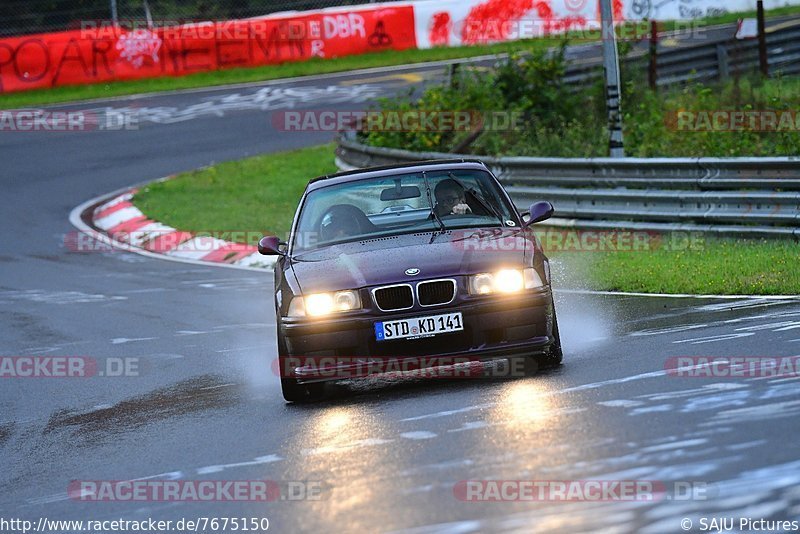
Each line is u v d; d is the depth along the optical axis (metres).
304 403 24.98
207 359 32.75
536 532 13.98
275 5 119.00
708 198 44.47
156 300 45.09
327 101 92.88
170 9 117.44
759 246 40.75
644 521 13.98
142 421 25.50
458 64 74.25
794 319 27.31
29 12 112.38
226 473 19.28
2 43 105.00
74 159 85.06
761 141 59.84
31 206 72.50
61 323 41.94
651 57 76.25
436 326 23.42
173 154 84.62
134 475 20.31
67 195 75.00
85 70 106.88
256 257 53.94
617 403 20.11
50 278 52.78
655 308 32.53
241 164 79.69
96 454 22.81
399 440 19.44
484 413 20.72
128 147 87.62
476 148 66.75
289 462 19.28
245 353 33.00
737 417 18.12
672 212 45.97
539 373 24.66
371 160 65.88
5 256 59.38
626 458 16.55
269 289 45.44
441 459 17.75
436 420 20.67
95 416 26.97
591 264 42.38
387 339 23.44
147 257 57.25
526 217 30.92
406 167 29.20
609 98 51.88
